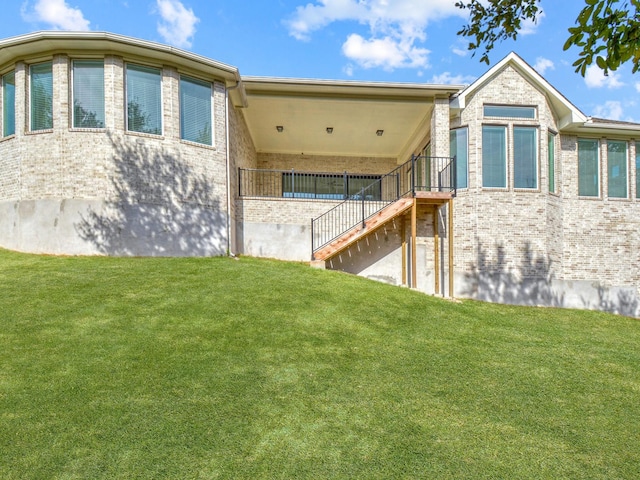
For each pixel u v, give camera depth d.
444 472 3.90
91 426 4.29
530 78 14.11
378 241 14.05
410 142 18.31
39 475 3.64
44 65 11.59
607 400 5.59
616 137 15.48
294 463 3.92
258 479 3.70
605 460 4.23
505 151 13.93
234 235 13.28
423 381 5.74
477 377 6.02
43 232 11.33
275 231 13.75
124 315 7.08
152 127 11.73
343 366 5.99
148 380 5.20
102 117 11.34
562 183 15.05
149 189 11.56
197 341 6.36
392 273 14.00
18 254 11.12
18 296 7.68
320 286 9.70
